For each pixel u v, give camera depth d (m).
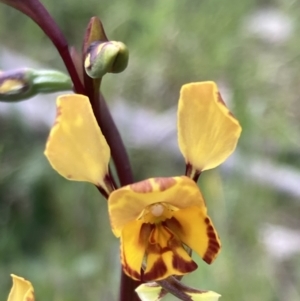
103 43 0.14
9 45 0.35
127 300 0.16
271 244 0.29
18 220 0.29
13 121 0.30
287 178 0.29
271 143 0.30
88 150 0.14
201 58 0.30
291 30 0.33
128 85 0.31
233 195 0.27
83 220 0.29
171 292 0.14
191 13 0.31
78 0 0.33
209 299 0.14
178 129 0.14
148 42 0.30
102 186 0.14
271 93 0.29
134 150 0.30
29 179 0.29
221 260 0.26
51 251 0.27
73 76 0.15
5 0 0.15
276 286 0.27
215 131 0.14
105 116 0.15
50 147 0.14
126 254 0.14
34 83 0.16
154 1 0.32
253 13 0.34
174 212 0.14
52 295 0.26
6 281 0.27
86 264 0.27
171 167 0.30
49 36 0.15
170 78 0.31
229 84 0.30
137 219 0.14
